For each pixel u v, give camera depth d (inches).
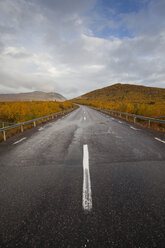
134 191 93.2
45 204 82.2
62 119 620.1
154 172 119.3
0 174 122.7
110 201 83.4
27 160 154.3
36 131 344.5
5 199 87.9
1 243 58.4
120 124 434.9
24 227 66.1
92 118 632.4
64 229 64.6
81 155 164.6
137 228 64.3
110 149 185.0
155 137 252.4
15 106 571.8
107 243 57.1
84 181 107.1
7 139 268.4
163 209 76.6
